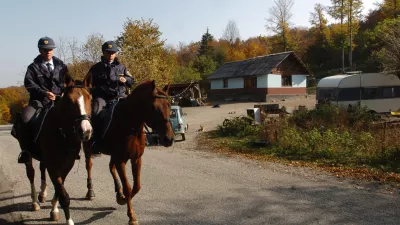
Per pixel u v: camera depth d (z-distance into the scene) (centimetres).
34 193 632
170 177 901
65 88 507
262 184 802
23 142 566
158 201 686
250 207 634
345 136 1207
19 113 582
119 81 616
